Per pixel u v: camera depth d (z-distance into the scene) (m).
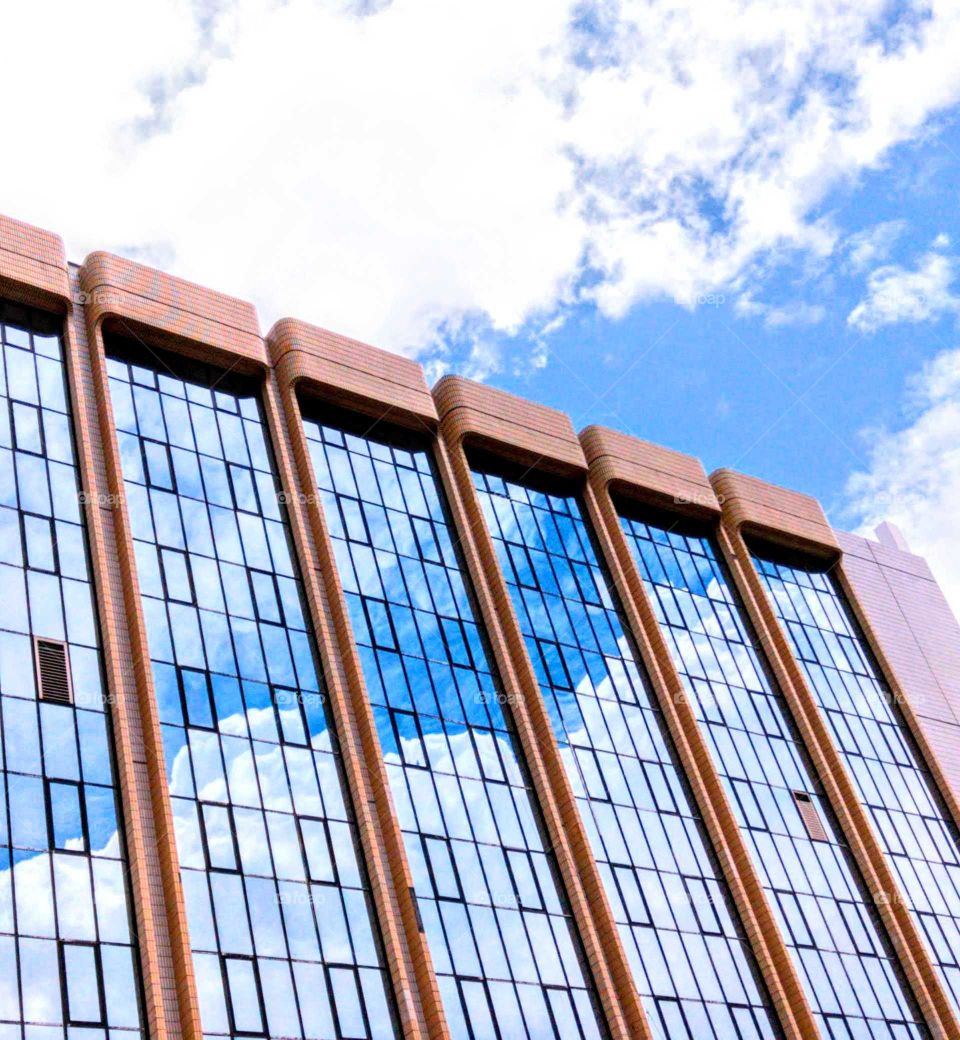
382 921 38.25
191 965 33.34
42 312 45.16
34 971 31.45
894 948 51.94
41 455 41.56
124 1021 32.12
